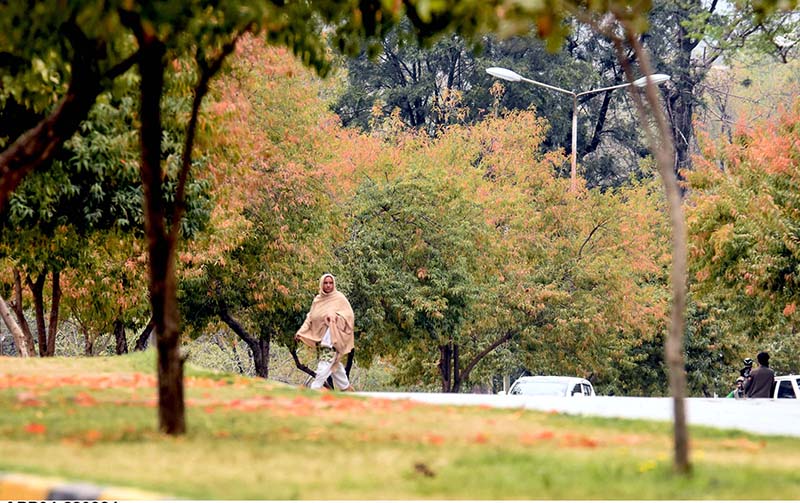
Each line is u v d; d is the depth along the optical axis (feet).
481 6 44.27
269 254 177.99
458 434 52.39
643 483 39.58
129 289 169.07
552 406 83.20
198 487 37.50
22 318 162.50
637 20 44.60
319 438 49.65
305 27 61.98
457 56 335.67
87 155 108.78
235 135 121.90
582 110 347.15
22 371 80.59
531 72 325.21
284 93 183.93
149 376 77.46
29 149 56.13
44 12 54.39
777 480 41.14
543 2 39.14
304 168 180.14
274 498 36.09
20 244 127.54
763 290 151.74
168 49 60.03
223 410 59.62
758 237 150.41
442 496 37.27
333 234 191.31
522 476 40.42
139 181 119.55
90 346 199.72
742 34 117.91
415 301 190.19
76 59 56.29
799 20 114.52
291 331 195.00
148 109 52.01
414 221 194.59
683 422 41.70
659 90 333.42
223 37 58.59
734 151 164.96
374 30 60.90
